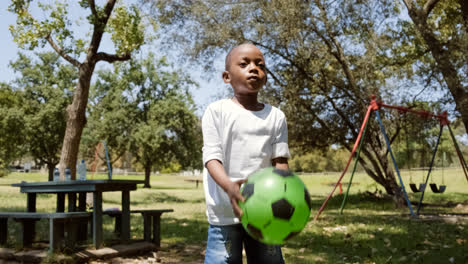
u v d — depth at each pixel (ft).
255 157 6.27
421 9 42.52
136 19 45.42
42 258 15.40
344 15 45.32
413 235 22.27
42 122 122.31
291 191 5.08
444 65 39.42
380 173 55.16
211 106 6.46
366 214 37.32
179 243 20.56
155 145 123.54
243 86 6.18
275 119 6.58
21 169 277.44
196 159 143.02
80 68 43.34
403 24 52.19
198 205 50.26
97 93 133.18
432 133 52.60
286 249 18.56
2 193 62.23
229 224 6.13
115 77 131.64
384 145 52.24
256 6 45.14
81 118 43.06
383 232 23.77
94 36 43.93
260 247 6.31
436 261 15.76
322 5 46.62
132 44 45.27
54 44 42.83
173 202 58.08
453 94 39.81
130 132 133.49
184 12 47.39
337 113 53.62
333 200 58.95
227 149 6.26
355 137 52.80
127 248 17.57
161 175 256.32
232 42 47.80
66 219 16.28
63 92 126.00
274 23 44.65
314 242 20.48
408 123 51.98
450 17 53.36
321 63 48.88
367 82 48.11
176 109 129.18
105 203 52.70
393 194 54.29
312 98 52.16
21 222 17.30
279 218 4.99
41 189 18.92
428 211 40.96
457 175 97.35
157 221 19.63
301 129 53.06
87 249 17.01
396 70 53.31
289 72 50.11
